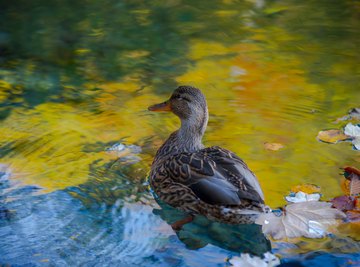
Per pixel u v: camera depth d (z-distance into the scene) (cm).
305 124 1005
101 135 966
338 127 991
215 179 754
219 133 975
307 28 1405
